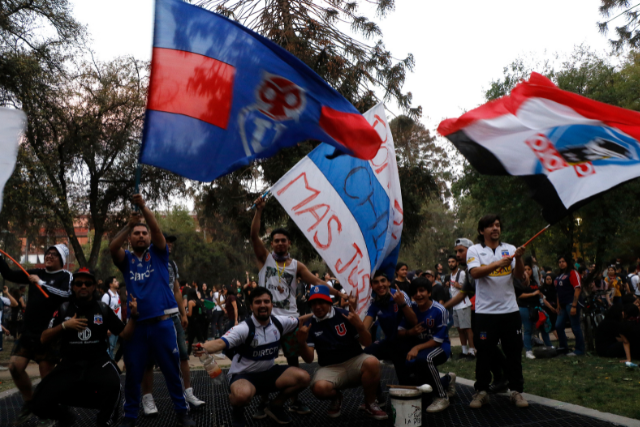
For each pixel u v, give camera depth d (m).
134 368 4.58
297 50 15.06
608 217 11.00
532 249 15.12
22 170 14.54
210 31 4.43
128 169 20.06
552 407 5.02
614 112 5.01
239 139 4.41
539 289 9.22
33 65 15.34
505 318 5.09
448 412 4.98
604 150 4.84
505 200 13.38
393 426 4.50
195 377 7.91
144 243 4.72
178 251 38.19
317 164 5.43
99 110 18.58
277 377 4.69
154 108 4.16
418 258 39.53
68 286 5.37
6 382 8.35
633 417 4.76
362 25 15.87
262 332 4.65
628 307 8.73
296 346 5.13
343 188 5.44
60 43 17.00
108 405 4.27
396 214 5.69
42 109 16.36
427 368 5.05
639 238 16.88
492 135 5.04
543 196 4.79
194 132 4.25
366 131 4.91
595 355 8.98
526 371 7.54
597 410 4.91
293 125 4.61
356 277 5.21
